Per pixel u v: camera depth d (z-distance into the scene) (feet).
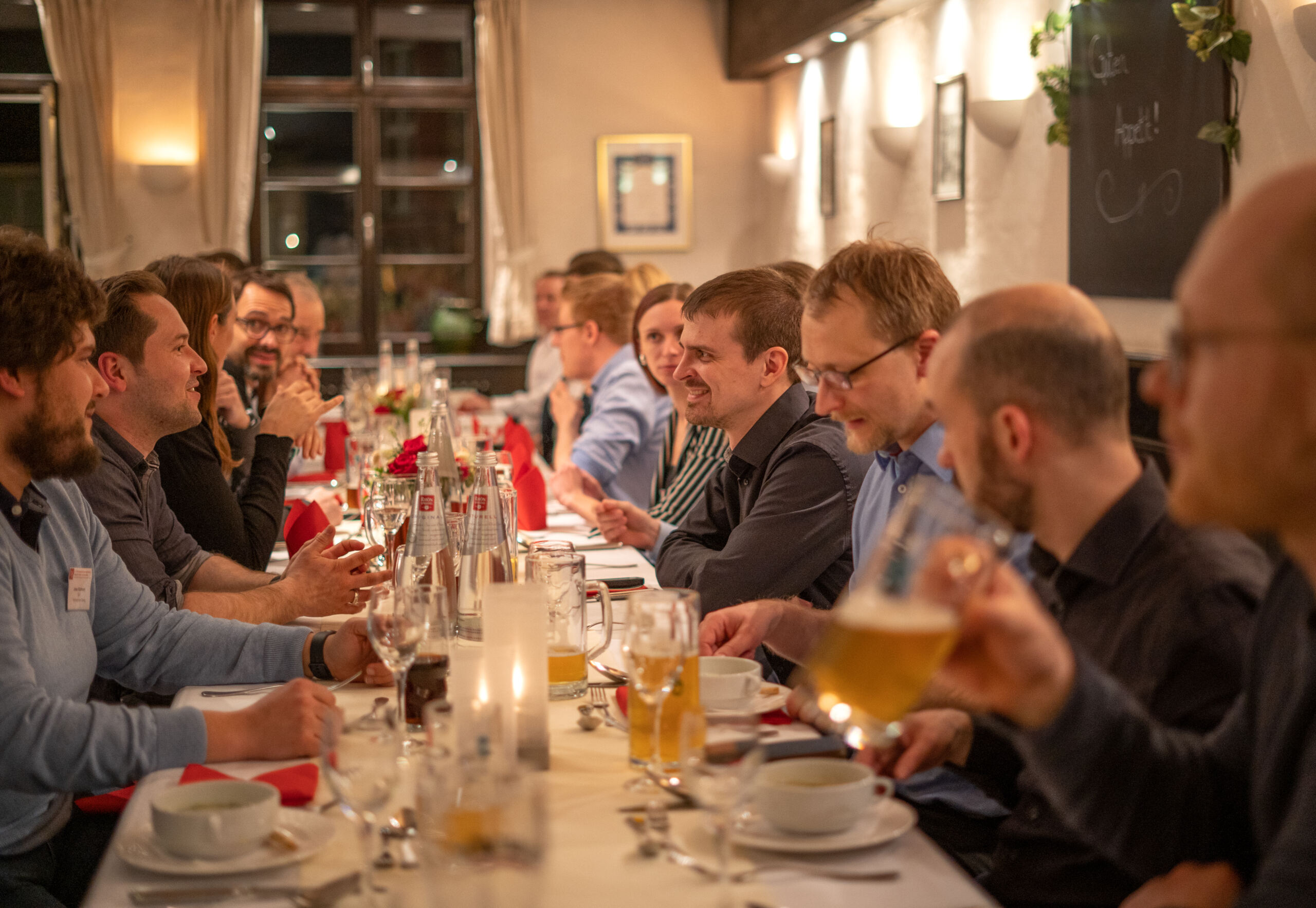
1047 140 14.69
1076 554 4.10
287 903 3.55
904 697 3.12
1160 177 12.51
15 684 4.78
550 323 22.30
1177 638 3.93
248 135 25.41
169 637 6.17
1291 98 10.52
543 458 18.48
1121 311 13.57
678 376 7.94
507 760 3.65
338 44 26.50
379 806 3.51
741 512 8.07
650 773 4.48
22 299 5.17
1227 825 3.79
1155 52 12.53
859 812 3.91
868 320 5.94
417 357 24.91
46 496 5.95
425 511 6.46
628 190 27.48
